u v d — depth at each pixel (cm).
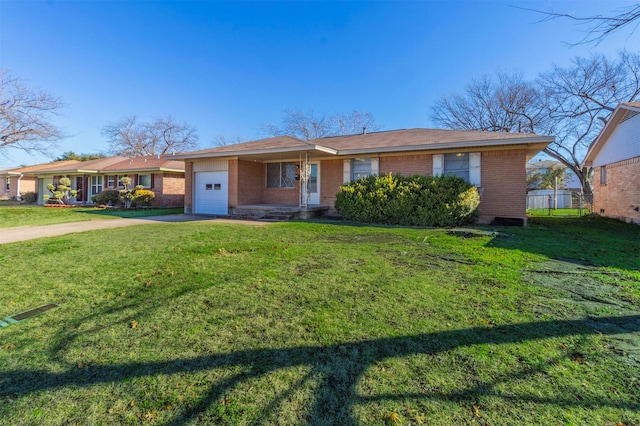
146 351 235
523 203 971
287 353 230
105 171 2173
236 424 165
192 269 443
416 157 1122
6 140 1552
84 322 283
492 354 226
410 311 298
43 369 214
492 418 167
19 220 1095
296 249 575
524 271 432
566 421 164
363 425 163
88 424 166
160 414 173
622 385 192
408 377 201
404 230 832
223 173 1335
